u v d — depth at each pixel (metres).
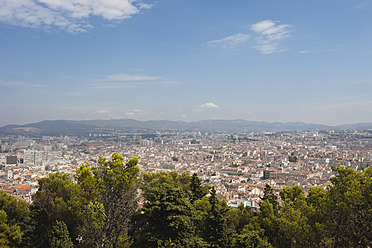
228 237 60.03
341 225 50.69
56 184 83.12
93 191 53.97
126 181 54.84
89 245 55.00
